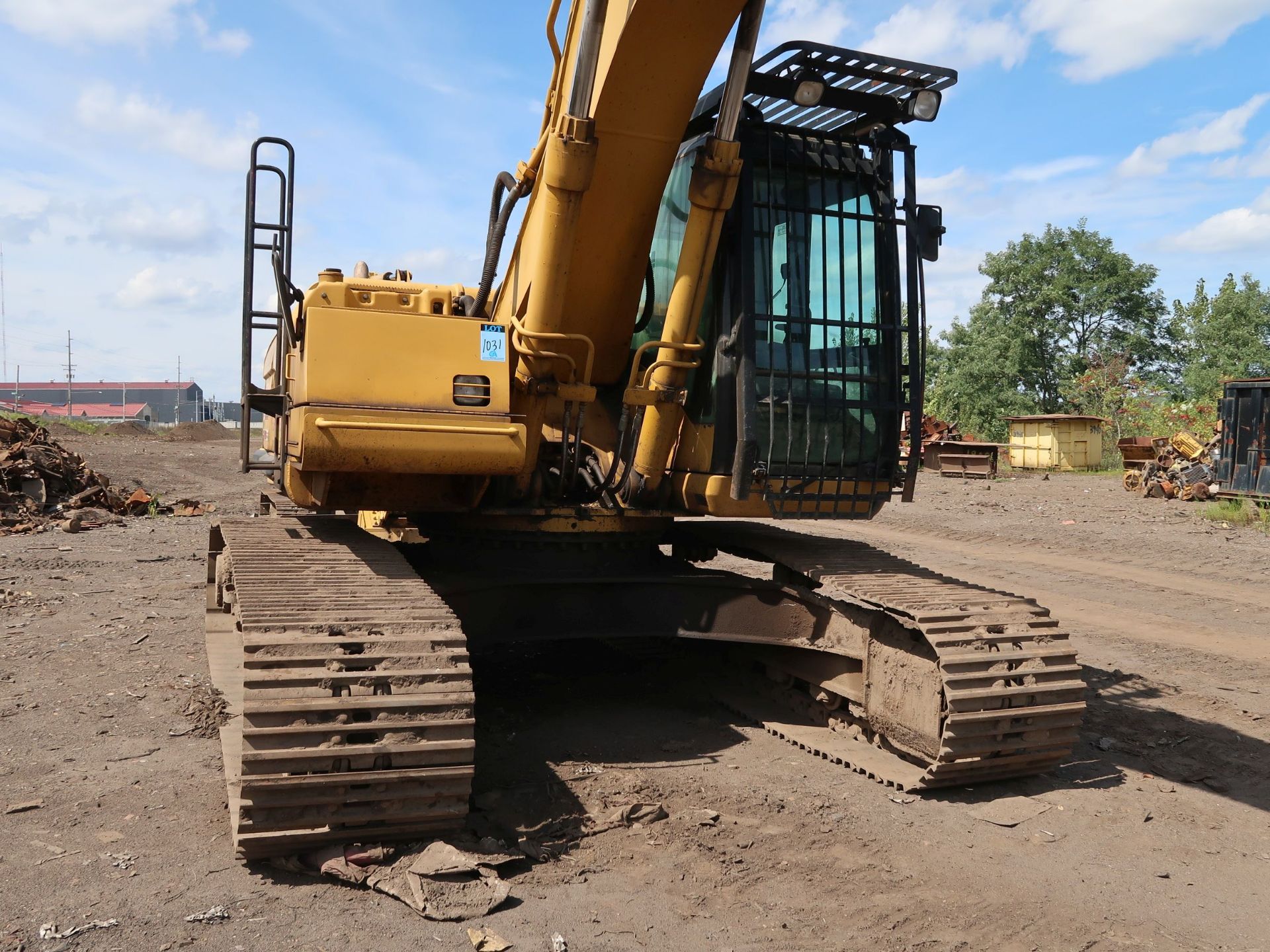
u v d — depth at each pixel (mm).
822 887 3680
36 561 10875
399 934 3209
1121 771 5125
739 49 4723
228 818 4129
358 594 4297
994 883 3752
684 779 4750
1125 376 42250
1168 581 11289
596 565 5922
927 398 51406
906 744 4875
